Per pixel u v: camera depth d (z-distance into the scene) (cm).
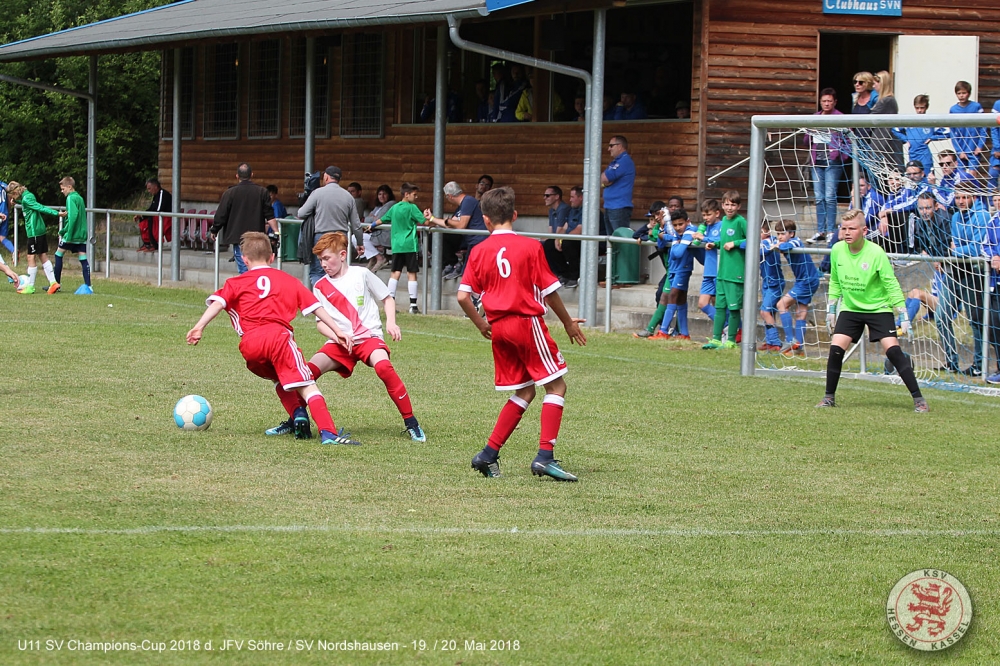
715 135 2603
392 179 3372
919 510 962
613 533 871
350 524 877
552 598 732
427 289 2567
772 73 2614
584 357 1925
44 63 4944
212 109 4009
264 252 1204
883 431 1323
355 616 692
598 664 636
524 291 1019
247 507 917
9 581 729
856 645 673
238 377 1598
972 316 1788
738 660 648
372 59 3416
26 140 4975
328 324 1196
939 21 2664
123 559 779
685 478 1060
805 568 802
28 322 2192
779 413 1428
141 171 5116
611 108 2895
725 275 2034
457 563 790
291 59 3688
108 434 1190
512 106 3042
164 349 1873
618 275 2350
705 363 1880
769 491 1018
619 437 1255
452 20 2291
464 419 1338
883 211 1955
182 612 691
